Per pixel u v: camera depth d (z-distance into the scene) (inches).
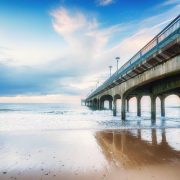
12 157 418.3
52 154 440.5
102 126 977.5
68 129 863.1
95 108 3846.0
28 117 1620.3
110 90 1649.9
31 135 699.4
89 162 378.0
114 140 603.2
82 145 534.0
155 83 1078.4
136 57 832.3
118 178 297.3
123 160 389.4
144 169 335.6
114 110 1657.2
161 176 304.3
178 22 506.0
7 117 1627.7
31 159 402.0
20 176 309.6
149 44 690.8
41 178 300.7
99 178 298.2
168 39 552.1
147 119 1393.9
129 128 894.4
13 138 641.0
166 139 618.2
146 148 495.8
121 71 1103.0
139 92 1237.1
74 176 307.0
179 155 428.8
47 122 1194.0
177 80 825.5
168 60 585.6
